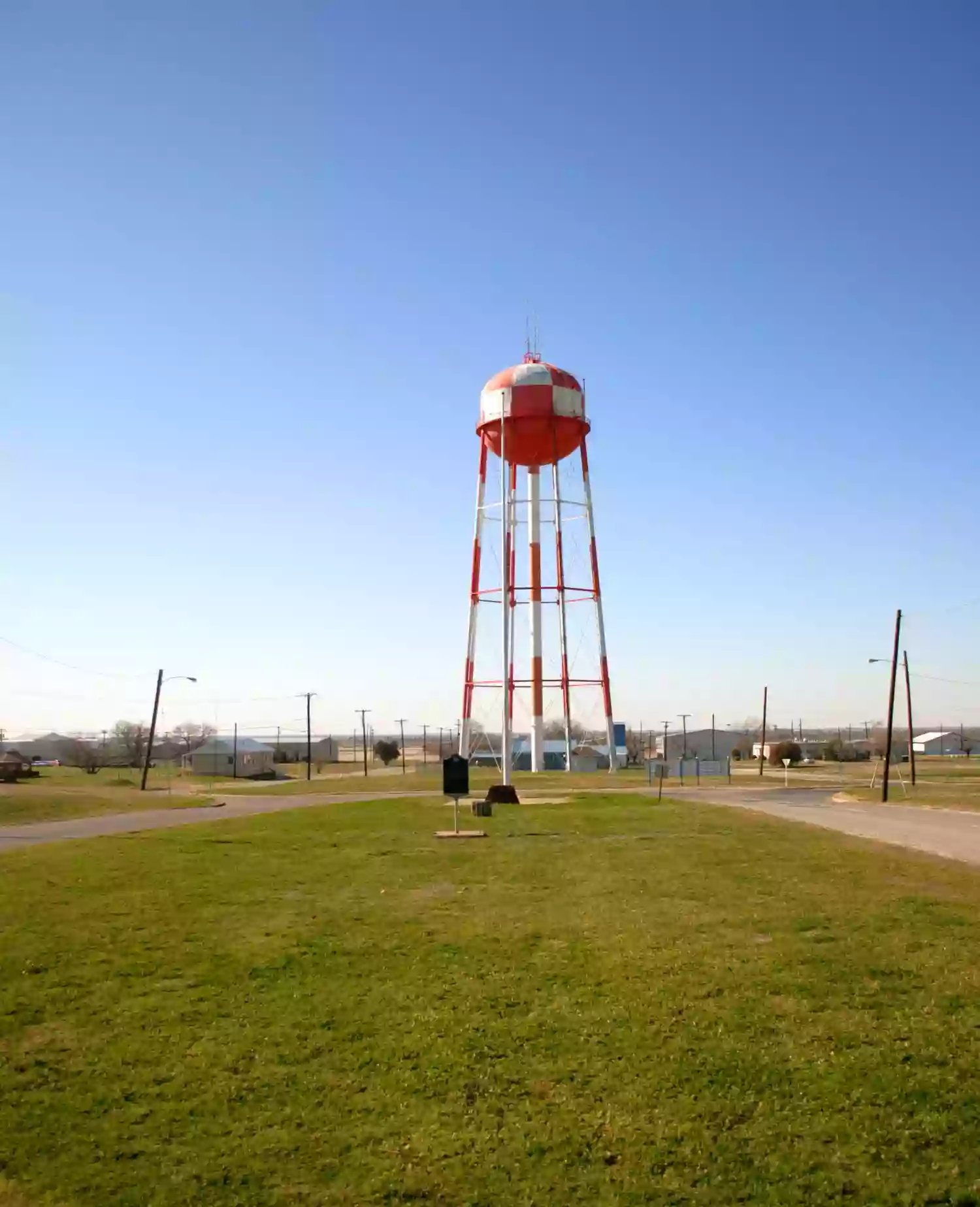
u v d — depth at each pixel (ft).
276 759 350.84
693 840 84.12
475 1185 21.38
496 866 67.36
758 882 59.11
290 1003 33.86
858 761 362.53
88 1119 24.75
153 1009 33.27
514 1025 31.24
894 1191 20.97
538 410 194.49
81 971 38.01
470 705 203.82
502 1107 25.21
